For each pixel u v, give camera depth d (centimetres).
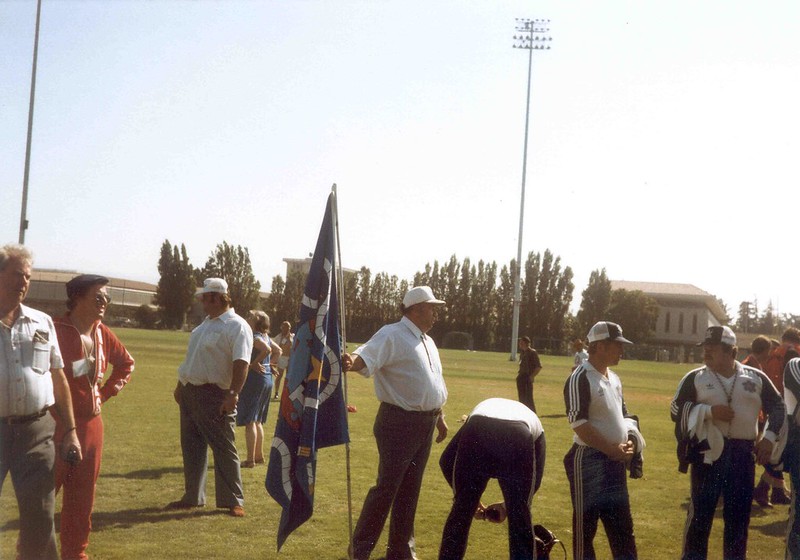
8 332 517
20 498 518
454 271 10669
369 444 1348
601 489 585
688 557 627
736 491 620
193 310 10619
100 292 636
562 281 10538
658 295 13088
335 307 596
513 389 2953
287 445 573
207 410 827
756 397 625
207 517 805
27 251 529
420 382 669
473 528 811
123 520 781
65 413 562
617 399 605
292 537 742
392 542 684
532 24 6481
